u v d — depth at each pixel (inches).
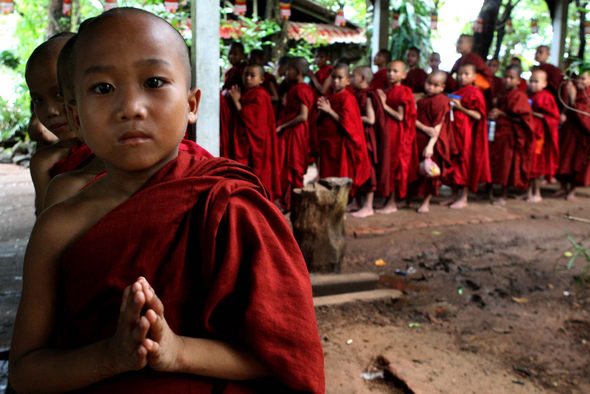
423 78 315.0
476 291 159.2
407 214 244.8
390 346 119.4
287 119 242.8
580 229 230.1
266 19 441.1
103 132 29.6
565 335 127.9
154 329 25.4
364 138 231.0
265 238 31.7
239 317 30.4
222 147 230.7
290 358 29.6
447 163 253.1
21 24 521.0
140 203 29.8
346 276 155.7
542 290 160.6
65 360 28.4
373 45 339.0
